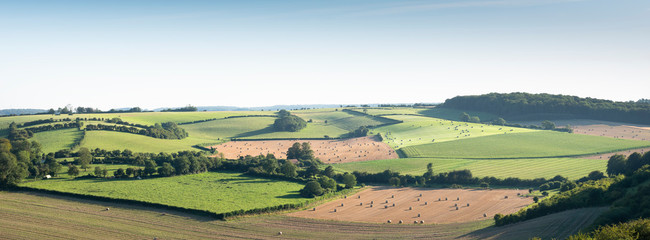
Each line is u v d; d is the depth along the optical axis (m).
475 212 99.50
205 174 145.12
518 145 198.50
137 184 122.62
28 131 196.75
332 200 114.19
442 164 166.25
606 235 50.22
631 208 68.50
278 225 87.44
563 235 67.00
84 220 85.69
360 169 163.75
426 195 120.88
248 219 90.88
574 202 80.69
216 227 84.62
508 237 70.94
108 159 156.25
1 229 76.88
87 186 116.69
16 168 114.00
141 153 178.75
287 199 109.50
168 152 194.25
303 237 79.88
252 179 138.12
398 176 142.50
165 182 127.81
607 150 182.75
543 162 164.12
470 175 136.75
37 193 106.75
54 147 178.25
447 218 94.81
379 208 105.00
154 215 91.62
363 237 80.00
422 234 81.31
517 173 145.75
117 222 85.56
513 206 103.56
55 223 82.56
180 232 80.69
